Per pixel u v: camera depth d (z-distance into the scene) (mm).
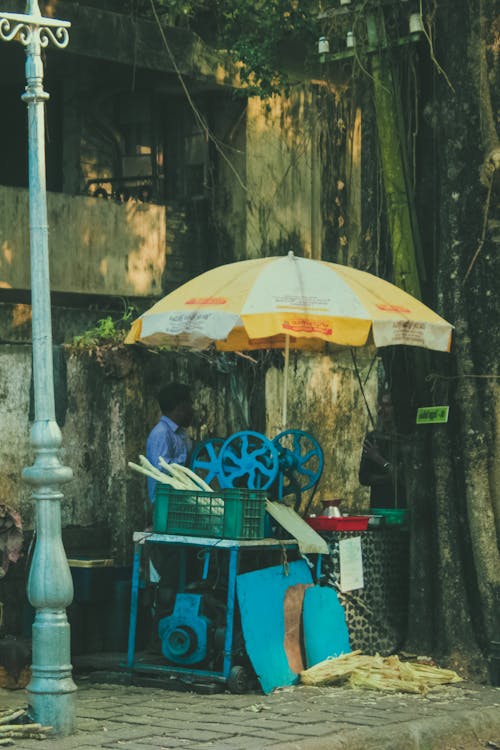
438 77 15281
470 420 14633
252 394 17844
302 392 19109
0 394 15234
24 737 10664
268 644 13234
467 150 14992
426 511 14852
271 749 10227
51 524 11125
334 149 30922
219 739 10672
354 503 20281
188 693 13008
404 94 15750
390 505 15781
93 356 15781
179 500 13477
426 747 11336
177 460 14828
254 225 30156
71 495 15539
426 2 15281
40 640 10984
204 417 17109
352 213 31266
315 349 16266
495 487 14594
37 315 11242
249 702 12438
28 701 11148
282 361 18297
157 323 13477
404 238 15281
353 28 15477
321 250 31219
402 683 13102
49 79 29094
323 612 13883
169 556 14500
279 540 13539
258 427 17859
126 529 15680
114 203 28281
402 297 14078
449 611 14484
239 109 30109
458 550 14617
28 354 15523
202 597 13461
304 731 11008
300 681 13406
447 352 14961
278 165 30609
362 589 14438
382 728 11234
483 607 14344
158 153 30297
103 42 25797
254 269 13641
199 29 29125
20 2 24391
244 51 23234
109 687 13383
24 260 26688
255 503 13344
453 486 14750
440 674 13805
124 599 14742
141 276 28812
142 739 10664
